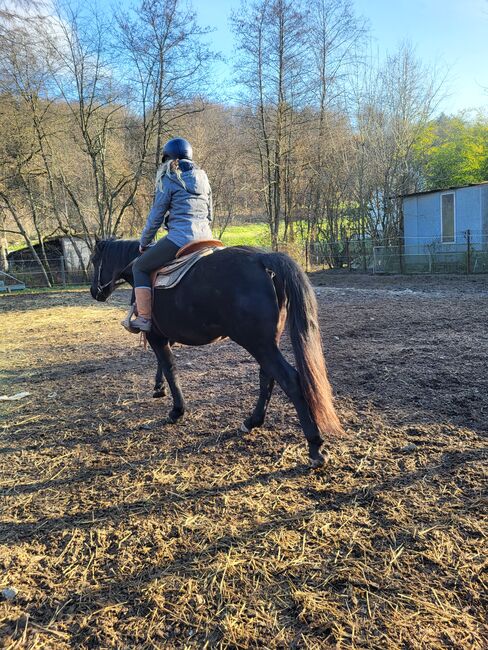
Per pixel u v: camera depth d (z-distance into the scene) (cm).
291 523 294
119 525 304
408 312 1001
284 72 2225
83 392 584
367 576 246
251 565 259
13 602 243
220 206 2666
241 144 2511
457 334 754
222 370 645
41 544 290
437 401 475
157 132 2272
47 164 2266
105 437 444
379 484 331
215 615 227
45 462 400
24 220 2759
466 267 1811
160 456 397
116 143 2406
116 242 518
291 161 2397
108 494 343
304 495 324
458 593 231
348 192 2408
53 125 2239
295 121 2334
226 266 357
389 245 2134
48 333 1020
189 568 260
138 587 247
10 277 2317
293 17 2145
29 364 751
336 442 398
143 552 276
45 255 2386
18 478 375
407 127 2264
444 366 583
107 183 2394
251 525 294
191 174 391
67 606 239
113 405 529
